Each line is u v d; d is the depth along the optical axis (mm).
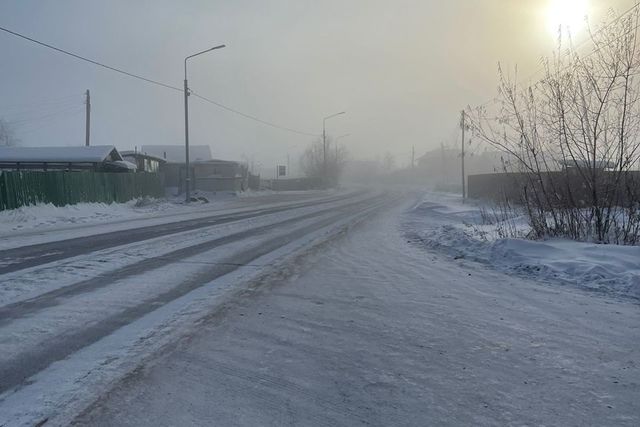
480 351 5059
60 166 34094
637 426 3547
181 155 64438
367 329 5805
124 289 7852
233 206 32406
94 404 3844
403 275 9094
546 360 4805
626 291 7418
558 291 7648
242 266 10070
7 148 35562
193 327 5832
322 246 13242
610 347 5168
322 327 5871
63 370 4523
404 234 16219
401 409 3805
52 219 20688
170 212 26828
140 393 4043
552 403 3900
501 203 19625
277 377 4402
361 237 15367
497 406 3854
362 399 3975
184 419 3627
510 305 6863
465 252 11406
